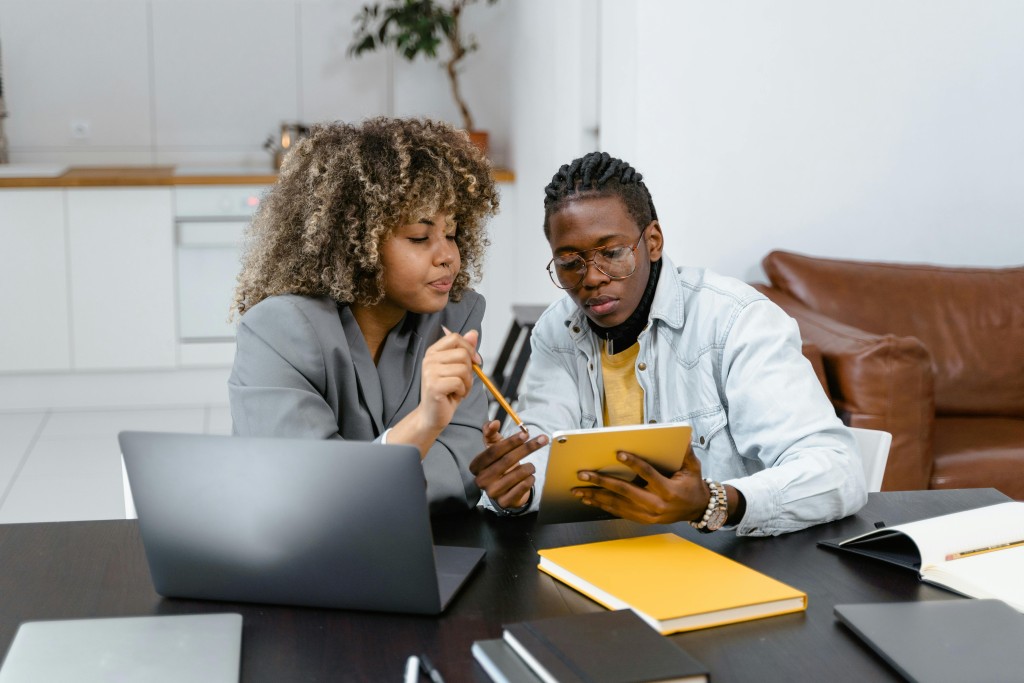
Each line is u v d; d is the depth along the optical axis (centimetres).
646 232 162
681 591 109
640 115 325
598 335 174
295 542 107
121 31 533
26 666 96
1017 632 100
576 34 403
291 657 99
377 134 144
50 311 473
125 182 466
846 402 259
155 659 97
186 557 111
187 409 490
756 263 338
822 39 328
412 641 102
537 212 462
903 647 97
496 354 533
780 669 96
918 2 331
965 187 344
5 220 464
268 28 544
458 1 532
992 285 318
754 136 330
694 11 321
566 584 117
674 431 121
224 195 479
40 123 534
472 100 565
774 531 133
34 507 349
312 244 144
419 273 145
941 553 119
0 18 522
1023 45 338
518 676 92
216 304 488
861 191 338
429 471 144
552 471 122
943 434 284
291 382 141
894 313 312
